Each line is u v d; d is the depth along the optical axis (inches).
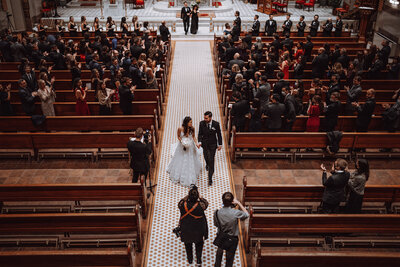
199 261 252.5
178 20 925.8
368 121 389.7
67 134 368.5
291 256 216.2
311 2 1045.2
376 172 371.2
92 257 217.2
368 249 273.9
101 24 910.4
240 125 380.5
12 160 386.3
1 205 299.7
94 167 374.6
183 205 240.4
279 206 298.7
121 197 289.9
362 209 305.3
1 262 217.2
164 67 565.6
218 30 858.8
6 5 889.5
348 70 482.9
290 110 365.1
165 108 497.7
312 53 645.3
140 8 1073.5
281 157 391.2
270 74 494.0
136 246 269.6
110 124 401.1
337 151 370.0
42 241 265.9
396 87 511.8
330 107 371.2
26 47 597.0
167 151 400.2
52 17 982.4
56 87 510.6
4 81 502.9
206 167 362.3
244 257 264.8
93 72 415.5
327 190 271.1
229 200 226.1
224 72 504.4
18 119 393.4
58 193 288.0
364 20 816.9
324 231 260.5
